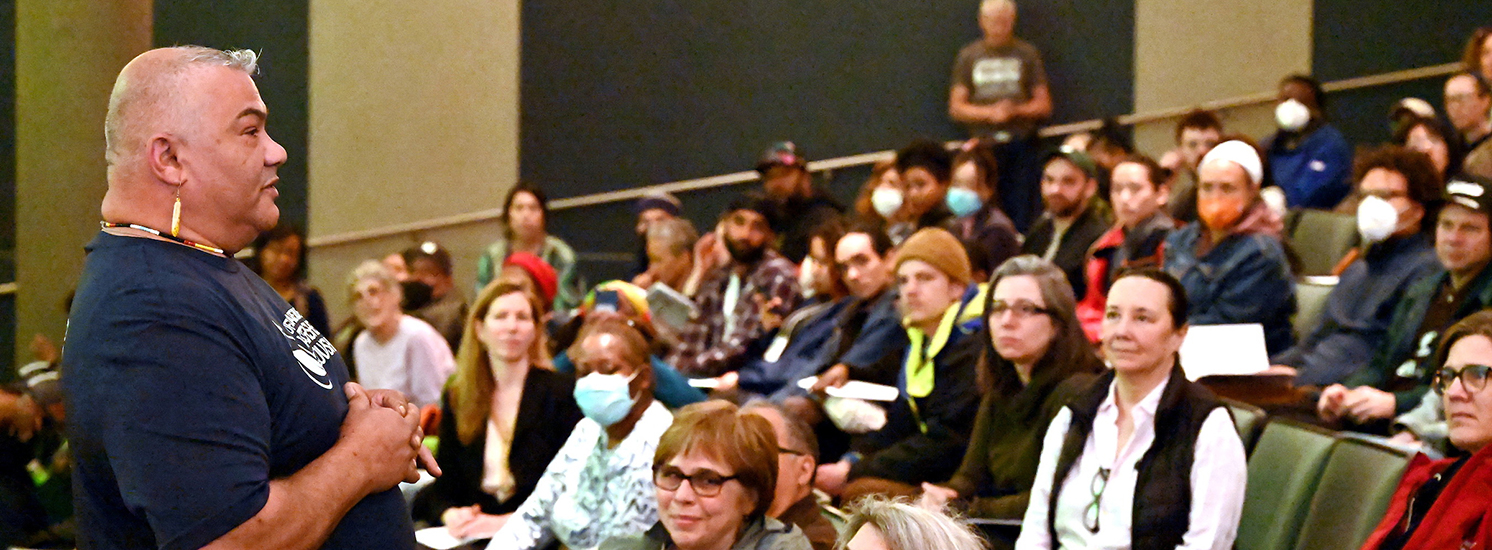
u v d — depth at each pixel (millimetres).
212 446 1409
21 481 3645
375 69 7430
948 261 3590
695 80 7648
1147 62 7137
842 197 7562
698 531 2320
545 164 7672
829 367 4180
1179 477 2592
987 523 2945
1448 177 4945
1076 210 4754
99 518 1496
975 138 6723
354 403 1620
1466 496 2234
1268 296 3943
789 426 2762
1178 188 5992
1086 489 2717
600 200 7684
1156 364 2656
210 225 1541
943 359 3566
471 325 3514
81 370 1435
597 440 3057
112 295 1442
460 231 7539
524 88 7648
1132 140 7184
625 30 7656
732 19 7621
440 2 7496
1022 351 3053
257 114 1572
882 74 7488
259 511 1420
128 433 1396
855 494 3330
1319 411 3281
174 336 1426
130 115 1519
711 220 7645
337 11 7387
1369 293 3729
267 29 7375
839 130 7555
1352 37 6938
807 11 7559
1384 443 2459
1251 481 2738
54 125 4105
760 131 7625
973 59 7109
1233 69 7039
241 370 1464
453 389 3547
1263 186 4945
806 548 2355
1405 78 6848
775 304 4867
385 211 7453
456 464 3514
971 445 3250
